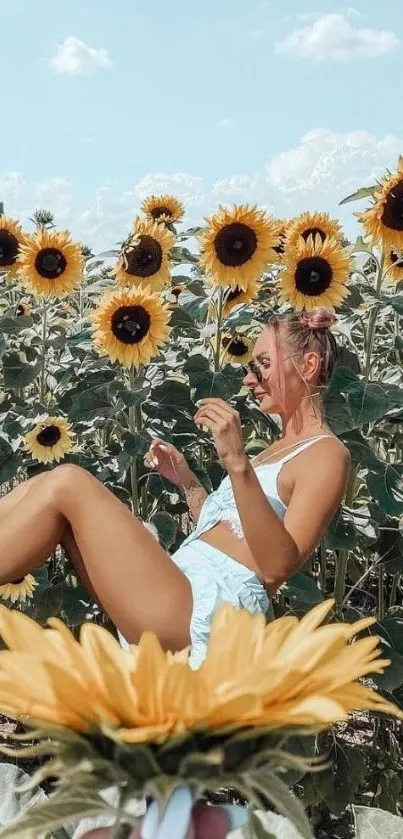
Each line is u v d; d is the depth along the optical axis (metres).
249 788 0.89
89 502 2.70
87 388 4.30
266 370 3.04
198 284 4.56
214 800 3.61
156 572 2.70
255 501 2.60
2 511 2.96
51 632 1.00
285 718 0.88
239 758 0.91
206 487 3.94
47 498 2.72
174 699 0.86
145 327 3.78
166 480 3.99
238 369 4.11
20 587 3.92
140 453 3.87
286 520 2.79
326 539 3.63
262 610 2.82
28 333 5.10
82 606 3.89
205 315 4.59
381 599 3.98
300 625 1.01
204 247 3.97
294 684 0.91
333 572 4.97
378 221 3.79
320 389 3.05
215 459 4.48
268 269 4.04
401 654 3.47
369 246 3.94
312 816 3.63
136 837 0.91
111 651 1.00
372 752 3.75
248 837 0.92
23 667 0.95
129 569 2.68
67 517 2.72
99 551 2.69
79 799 0.89
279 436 4.29
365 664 0.95
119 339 3.78
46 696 0.92
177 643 2.71
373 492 3.58
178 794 0.90
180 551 3.00
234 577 2.79
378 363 4.68
